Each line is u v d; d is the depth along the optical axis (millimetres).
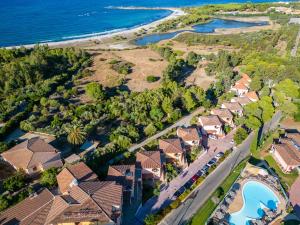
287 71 135000
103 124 100250
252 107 109688
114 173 71875
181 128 96062
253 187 78188
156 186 74875
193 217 68000
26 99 115000
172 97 116188
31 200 63906
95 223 55781
